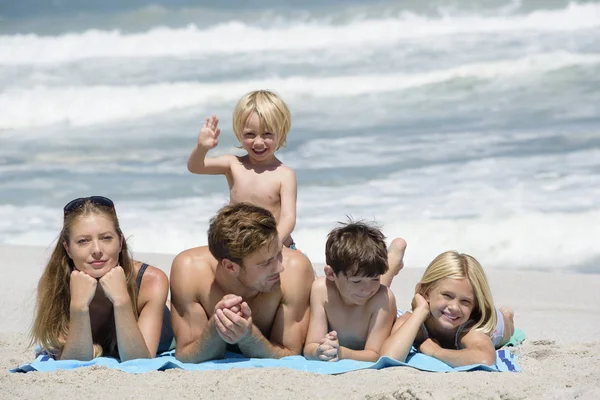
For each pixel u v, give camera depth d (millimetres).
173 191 31156
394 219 27938
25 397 11688
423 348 13945
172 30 50406
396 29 48031
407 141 35000
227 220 13055
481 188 29953
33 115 41594
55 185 32156
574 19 47000
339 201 29359
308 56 46094
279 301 13914
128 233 27625
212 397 11594
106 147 36562
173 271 13812
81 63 47594
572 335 16750
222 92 42531
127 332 13203
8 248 25062
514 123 36344
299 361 13461
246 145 16391
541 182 30250
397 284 21531
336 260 13234
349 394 11633
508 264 25328
